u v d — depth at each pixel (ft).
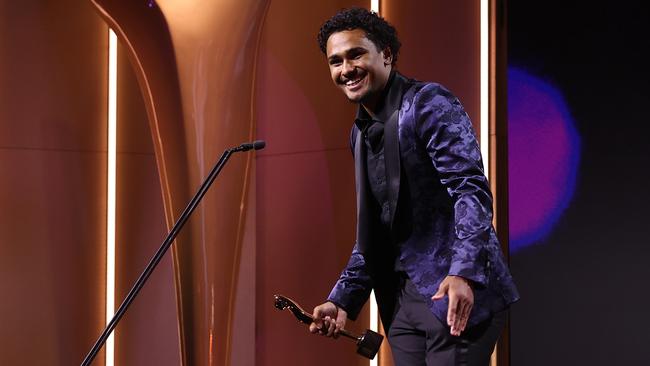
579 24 23.82
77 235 30.68
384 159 16.65
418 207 16.42
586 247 23.62
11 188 30.04
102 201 31.01
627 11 23.25
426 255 16.38
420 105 16.06
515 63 24.66
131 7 23.26
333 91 28.71
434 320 16.29
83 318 30.63
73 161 30.76
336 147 28.63
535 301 24.18
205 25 23.25
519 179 24.47
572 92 23.88
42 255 30.27
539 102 24.30
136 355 30.76
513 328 24.44
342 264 28.43
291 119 29.86
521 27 24.59
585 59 23.73
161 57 23.44
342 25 16.79
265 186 30.50
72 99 30.86
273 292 30.22
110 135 30.96
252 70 24.02
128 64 31.01
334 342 28.58
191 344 23.68
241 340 30.71
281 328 29.96
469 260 14.87
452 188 15.61
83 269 30.71
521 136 24.48
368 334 17.85
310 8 29.32
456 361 16.14
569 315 23.79
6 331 29.78
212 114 23.36
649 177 22.88
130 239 30.91
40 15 30.58
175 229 17.24
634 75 23.12
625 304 23.11
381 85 16.74
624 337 23.08
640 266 22.94
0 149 29.96
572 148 23.86
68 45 30.83
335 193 28.66
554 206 24.04
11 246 29.96
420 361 16.93
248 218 30.78
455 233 16.08
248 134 23.97
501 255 16.43
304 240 29.43
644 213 22.93
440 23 26.35
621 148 23.26
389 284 17.42
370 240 17.16
